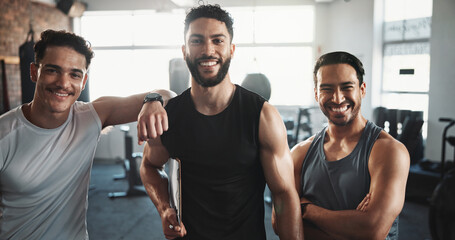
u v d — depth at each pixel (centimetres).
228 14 125
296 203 131
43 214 143
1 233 143
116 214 460
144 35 782
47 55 133
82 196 153
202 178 133
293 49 754
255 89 223
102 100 160
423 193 489
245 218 136
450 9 533
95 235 391
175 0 683
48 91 134
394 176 118
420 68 594
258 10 752
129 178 542
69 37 136
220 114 130
